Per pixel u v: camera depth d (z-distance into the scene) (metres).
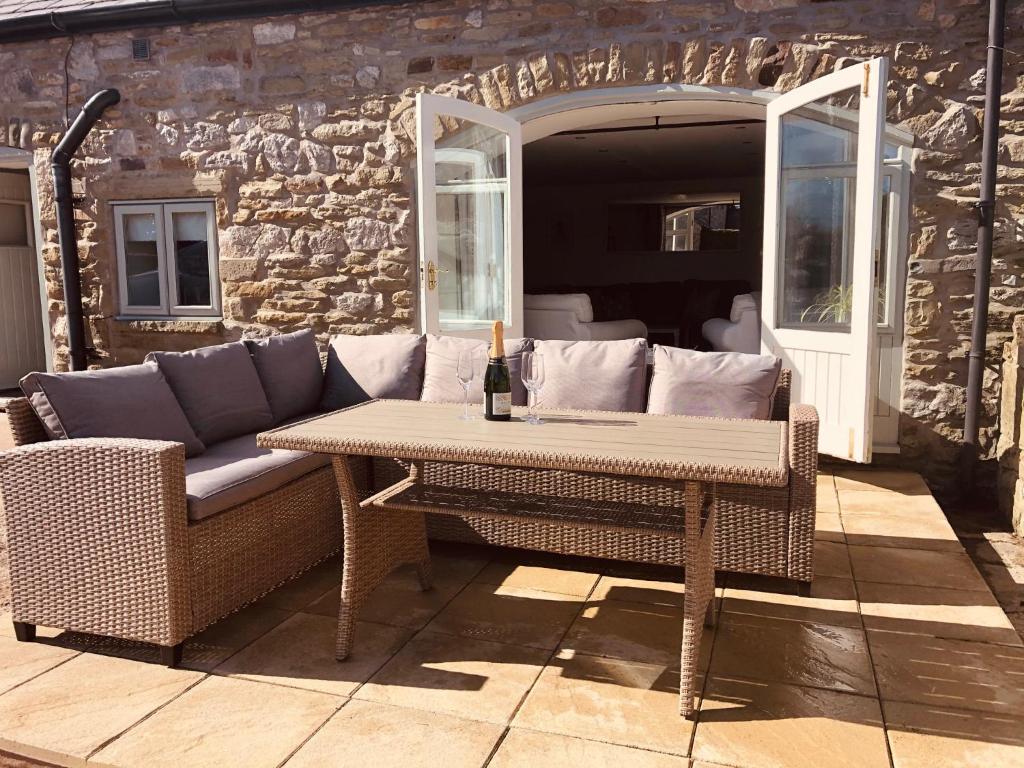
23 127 6.19
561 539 3.38
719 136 8.31
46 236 6.28
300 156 5.66
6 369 7.93
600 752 2.14
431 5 5.28
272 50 5.61
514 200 5.29
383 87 5.45
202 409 3.54
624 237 12.40
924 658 2.65
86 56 5.98
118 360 6.31
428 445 2.45
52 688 2.49
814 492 3.04
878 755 2.12
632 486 3.28
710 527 2.64
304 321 5.81
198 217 6.00
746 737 2.21
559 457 2.30
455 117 4.98
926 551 3.58
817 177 4.66
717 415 3.38
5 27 5.93
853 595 3.14
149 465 2.50
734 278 11.94
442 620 2.97
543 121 5.46
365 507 2.72
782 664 2.61
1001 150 4.52
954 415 4.77
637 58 4.98
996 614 2.96
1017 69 4.45
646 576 3.39
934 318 4.72
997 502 4.70
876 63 4.09
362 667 2.62
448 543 3.82
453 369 4.01
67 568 2.67
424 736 2.22
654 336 10.55
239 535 2.87
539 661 2.65
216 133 5.80
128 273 6.25
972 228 4.61
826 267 4.68
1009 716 2.30
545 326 7.29
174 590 2.56
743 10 4.79
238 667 2.62
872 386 4.33
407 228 5.52
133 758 2.13
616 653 2.70
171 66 5.82
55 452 2.61
